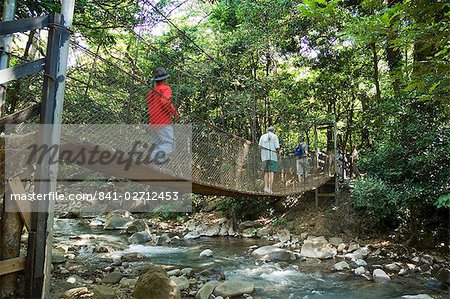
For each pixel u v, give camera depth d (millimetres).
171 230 8391
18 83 3275
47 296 2461
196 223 8758
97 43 5668
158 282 3279
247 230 7895
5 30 2336
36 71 2480
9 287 2398
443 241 5984
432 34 2342
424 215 6488
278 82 9617
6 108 3520
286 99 9867
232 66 9570
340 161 9055
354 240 6723
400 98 6039
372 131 7477
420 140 5742
